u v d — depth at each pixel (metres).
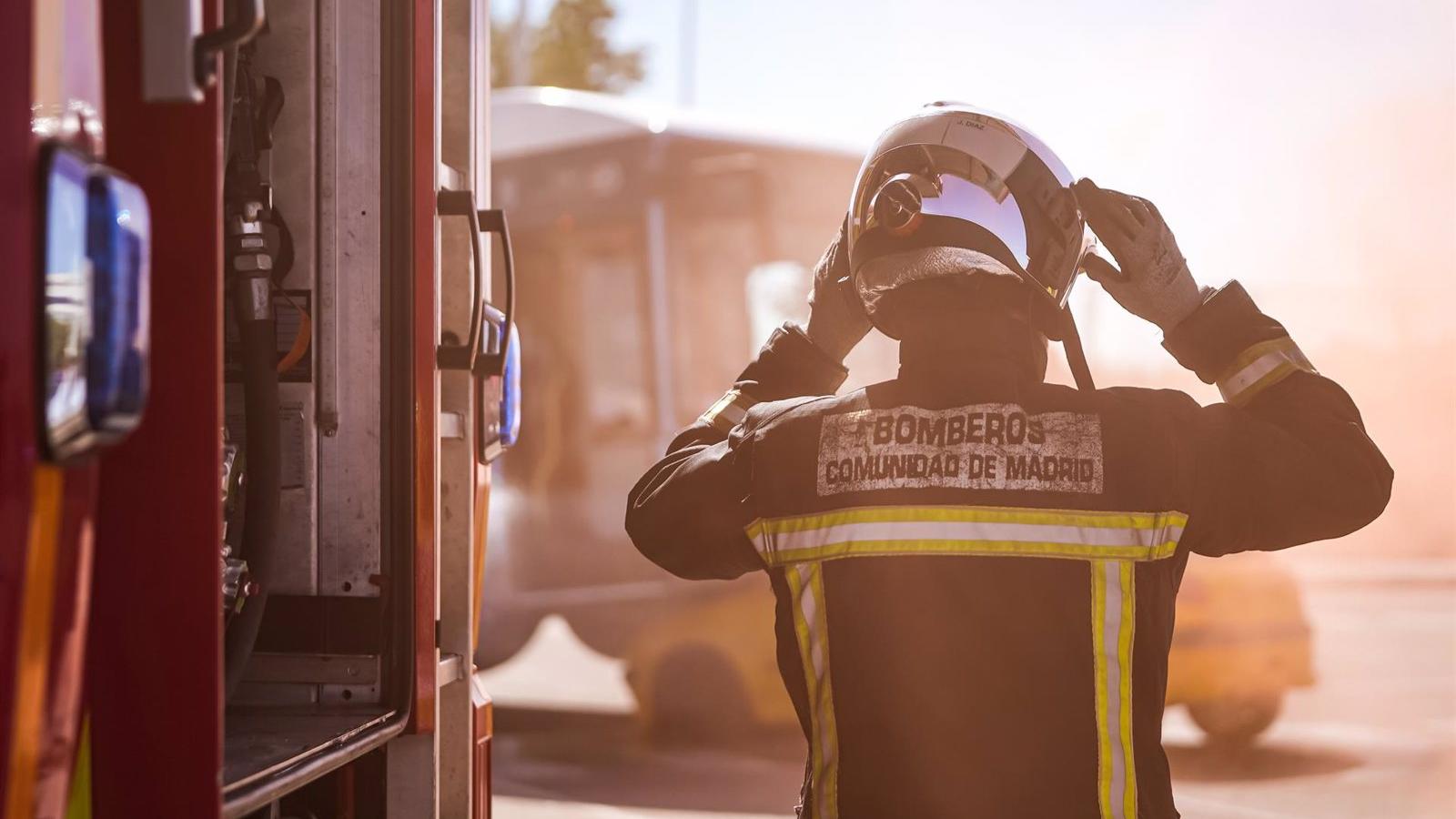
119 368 1.46
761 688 8.80
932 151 2.07
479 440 2.93
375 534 2.62
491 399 2.97
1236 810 7.07
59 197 1.42
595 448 9.69
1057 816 1.86
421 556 2.63
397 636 2.61
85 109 1.54
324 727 2.46
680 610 9.03
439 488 2.73
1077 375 2.05
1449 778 7.75
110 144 1.68
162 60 1.61
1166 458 1.91
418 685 2.62
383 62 2.64
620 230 9.80
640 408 9.56
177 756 1.66
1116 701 1.87
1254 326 2.04
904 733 1.91
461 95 2.92
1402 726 9.30
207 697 1.66
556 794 7.83
